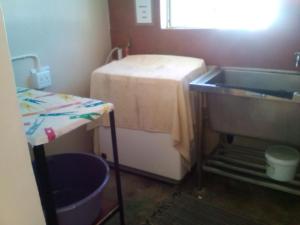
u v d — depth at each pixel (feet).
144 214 6.02
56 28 6.68
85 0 7.26
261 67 6.62
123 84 6.35
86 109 4.16
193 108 6.28
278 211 5.96
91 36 7.64
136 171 7.18
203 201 6.33
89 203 4.44
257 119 5.91
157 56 7.47
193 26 7.22
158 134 6.41
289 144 6.05
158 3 7.27
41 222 3.14
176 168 6.52
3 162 2.63
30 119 3.81
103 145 7.41
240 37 6.59
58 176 5.69
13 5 5.73
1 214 2.74
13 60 5.90
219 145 7.59
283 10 5.98
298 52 6.10
